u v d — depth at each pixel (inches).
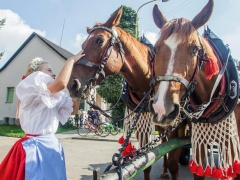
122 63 126.0
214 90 93.0
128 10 591.8
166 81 80.7
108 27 123.1
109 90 560.4
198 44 85.9
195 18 92.2
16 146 78.4
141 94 136.3
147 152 81.7
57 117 86.4
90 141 409.7
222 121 98.7
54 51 685.9
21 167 73.7
